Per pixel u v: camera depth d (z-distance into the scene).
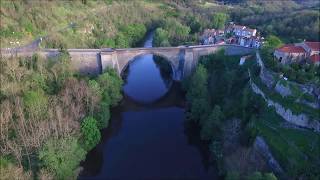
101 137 94.69
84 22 163.62
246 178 67.12
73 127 82.81
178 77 132.25
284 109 81.75
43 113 85.38
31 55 115.44
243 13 196.12
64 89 98.00
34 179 68.38
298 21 157.62
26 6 151.75
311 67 89.19
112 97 110.00
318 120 75.31
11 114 83.00
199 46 129.25
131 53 126.69
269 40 118.25
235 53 129.50
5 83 92.25
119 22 180.38
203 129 90.50
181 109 114.12
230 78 106.81
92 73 125.69
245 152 75.44
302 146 72.62
